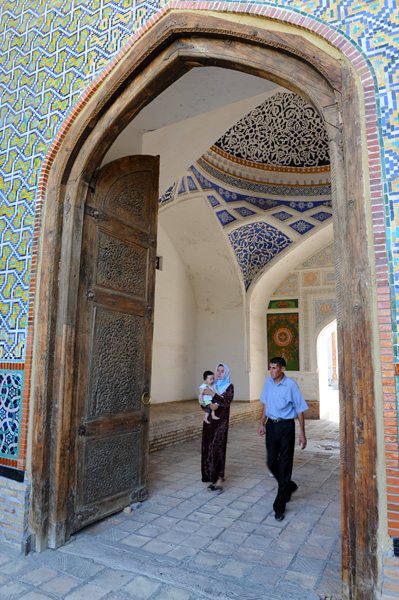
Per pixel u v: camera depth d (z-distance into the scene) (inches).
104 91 109.8
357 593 69.1
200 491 150.7
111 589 86.0
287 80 87.3
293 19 84.0
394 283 70.6
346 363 74.4
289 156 310.5
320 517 127.0
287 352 378.3
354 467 72.5
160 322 317.7
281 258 349.4
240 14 90.2
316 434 285.0
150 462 193.6
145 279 142.4
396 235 71.4
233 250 336.8
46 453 107.4
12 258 121.9
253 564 96.3
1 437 116.9
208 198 300.5
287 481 126.1
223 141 288.8
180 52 99.5
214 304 364.5
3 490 111.5
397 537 66.4
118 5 111.5
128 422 131.6
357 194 74.8
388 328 70.1
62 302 112.6
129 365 133.3
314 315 373.1
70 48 120.0
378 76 75.6
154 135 156.6
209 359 360.2
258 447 236.1
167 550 103.4
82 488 113.5
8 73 133.5
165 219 318.3
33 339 114.0
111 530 115.1
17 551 103.6
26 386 112.4
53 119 120.3
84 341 117.0
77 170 116.8
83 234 118.7
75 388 113.2
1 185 128.0
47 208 117.6
